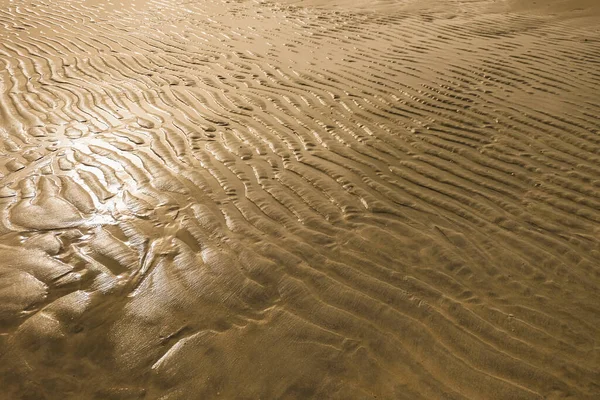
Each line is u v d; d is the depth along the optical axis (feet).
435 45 21.68
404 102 15.94
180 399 6.69
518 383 6.86
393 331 7.67
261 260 9.13
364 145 13.34
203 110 16.06
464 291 8.43
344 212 10.53
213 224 10.15
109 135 14.34
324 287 8.53
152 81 18.95
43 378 6.95
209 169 12.24
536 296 8.29
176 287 8.55
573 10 26.45
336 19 27.30
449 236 9.75
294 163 12.50
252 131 14.35
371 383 6.88
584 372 6.98
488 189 11.21
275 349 7.38
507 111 14.83
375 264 9.05
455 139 13.44
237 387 6.84
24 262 9.06
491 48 20.77
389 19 26.84
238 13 29.68
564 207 10.47
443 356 7.26
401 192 11.21
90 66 20.95
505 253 9.25
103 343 7.49
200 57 21.77
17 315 7.91
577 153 12.42
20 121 15.49
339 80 18.10
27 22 28.48
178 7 31.65
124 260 9.16
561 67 18.11
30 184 11.70
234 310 8.09
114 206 10.79
